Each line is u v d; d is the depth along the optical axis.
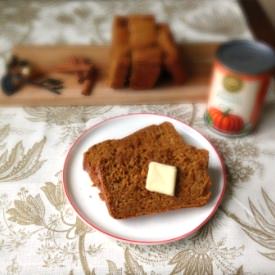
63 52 0.76
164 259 0.50
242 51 0.58
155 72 0.68
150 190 0.53
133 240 0.50
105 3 0.91
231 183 0.58
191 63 0.75
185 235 0.51
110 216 0.53
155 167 0.54
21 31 0.83
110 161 0.55
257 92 0.57
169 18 0.87
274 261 0.50
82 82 0.71
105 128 0.63
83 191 0.56
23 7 0.89
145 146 0.58
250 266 0.50
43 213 0.54
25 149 0.61
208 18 0.87
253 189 0.57
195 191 0.54
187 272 0.49
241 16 0.87
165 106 0.69
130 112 0.68
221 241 0.52
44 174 0.58
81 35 0.83
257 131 0.64
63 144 0.62
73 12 0.88
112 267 0.50
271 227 0.53
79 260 0.50
